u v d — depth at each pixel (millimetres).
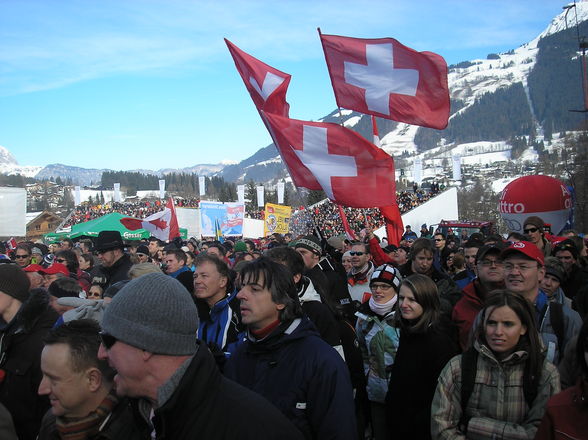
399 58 7434
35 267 6293
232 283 4738
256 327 3002
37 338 3451
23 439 3404
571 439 2354
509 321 3014
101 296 6191
